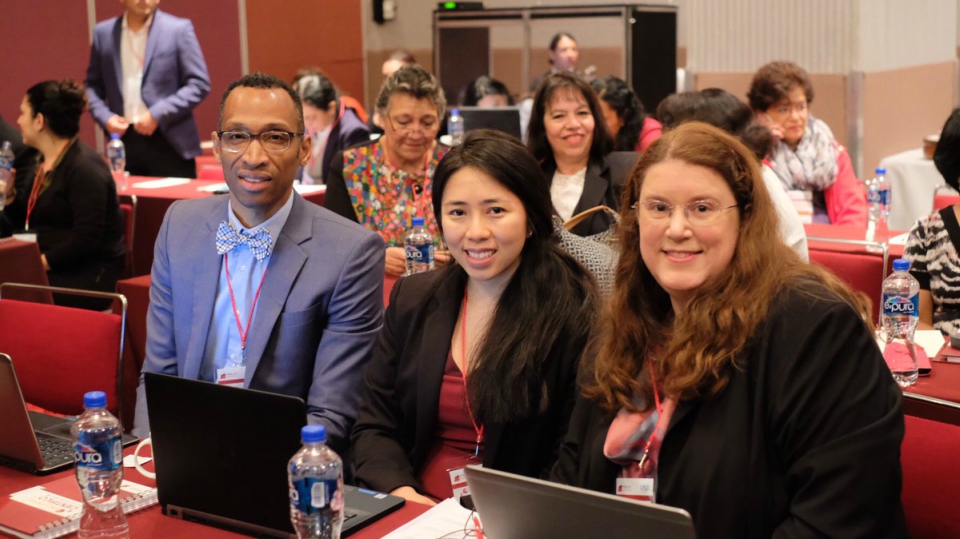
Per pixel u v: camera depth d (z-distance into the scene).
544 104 3.87
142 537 1.83
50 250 4.80
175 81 6.72
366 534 1.83
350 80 9.98
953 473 1.87
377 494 1.98
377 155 3.92
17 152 5.01
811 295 1.65
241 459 1.80
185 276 2.51
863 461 1.54
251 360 2.41
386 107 3.80
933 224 3.18
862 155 7.47
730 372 1.67
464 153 2.20
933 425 1.90
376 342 2.42
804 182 5.09
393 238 3.88
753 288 1.68
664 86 8.16
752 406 1.66
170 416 1.88
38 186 4.87
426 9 10.09
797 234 3.24
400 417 2.37
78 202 4.79
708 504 1.65
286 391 2.45
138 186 5.74
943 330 3.12
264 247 2.46
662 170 1.71
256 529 1.81
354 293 2.46
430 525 1.84
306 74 6.43
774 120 5.11
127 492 2.00
